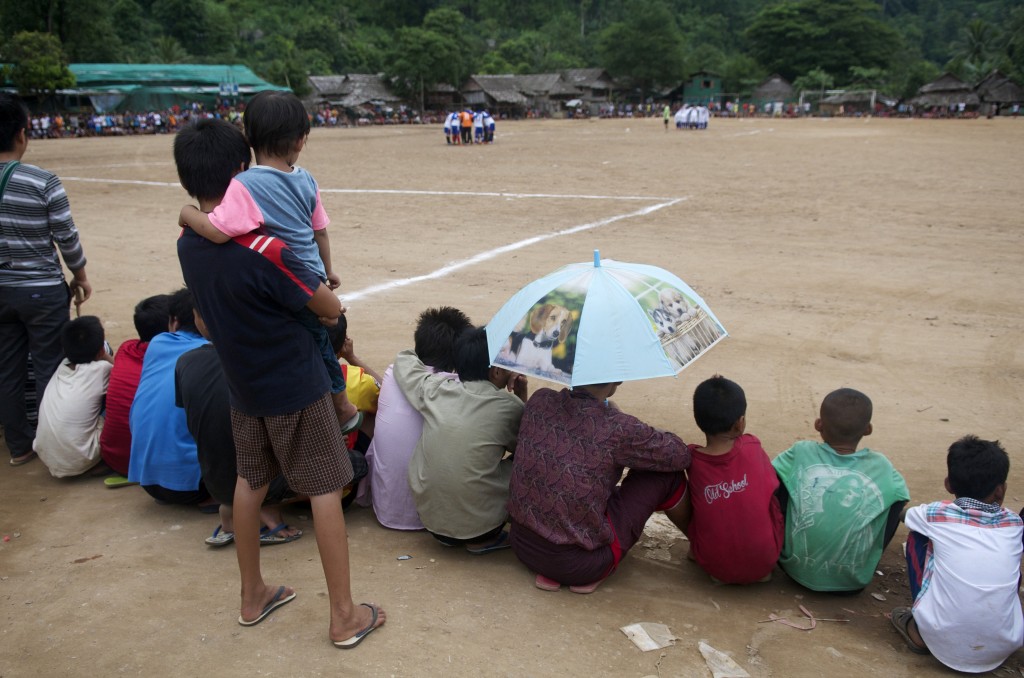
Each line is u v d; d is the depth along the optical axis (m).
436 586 3.67
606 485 3.51
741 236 12.42
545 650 3.18
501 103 84.00
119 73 62.38
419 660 3.10
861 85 93.94
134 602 3.51
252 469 3.16
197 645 3.20
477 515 3.85
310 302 2.96
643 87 98.44
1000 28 112.38
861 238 12.02
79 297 5.38
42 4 67.88
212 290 2.88
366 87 80.19
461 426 3.83
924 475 4.91
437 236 12.91
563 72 96.56
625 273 3.52
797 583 3.83
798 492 3.63
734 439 3.62
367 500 4.54
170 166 26.06
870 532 3.54
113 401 4.63
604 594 3.66
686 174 21.17
